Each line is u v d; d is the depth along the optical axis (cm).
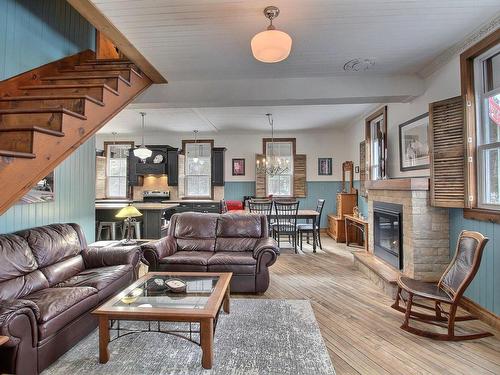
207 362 205
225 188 841
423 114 383
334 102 418
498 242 262
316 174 826
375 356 223
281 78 402
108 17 253
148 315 204
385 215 414
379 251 434
